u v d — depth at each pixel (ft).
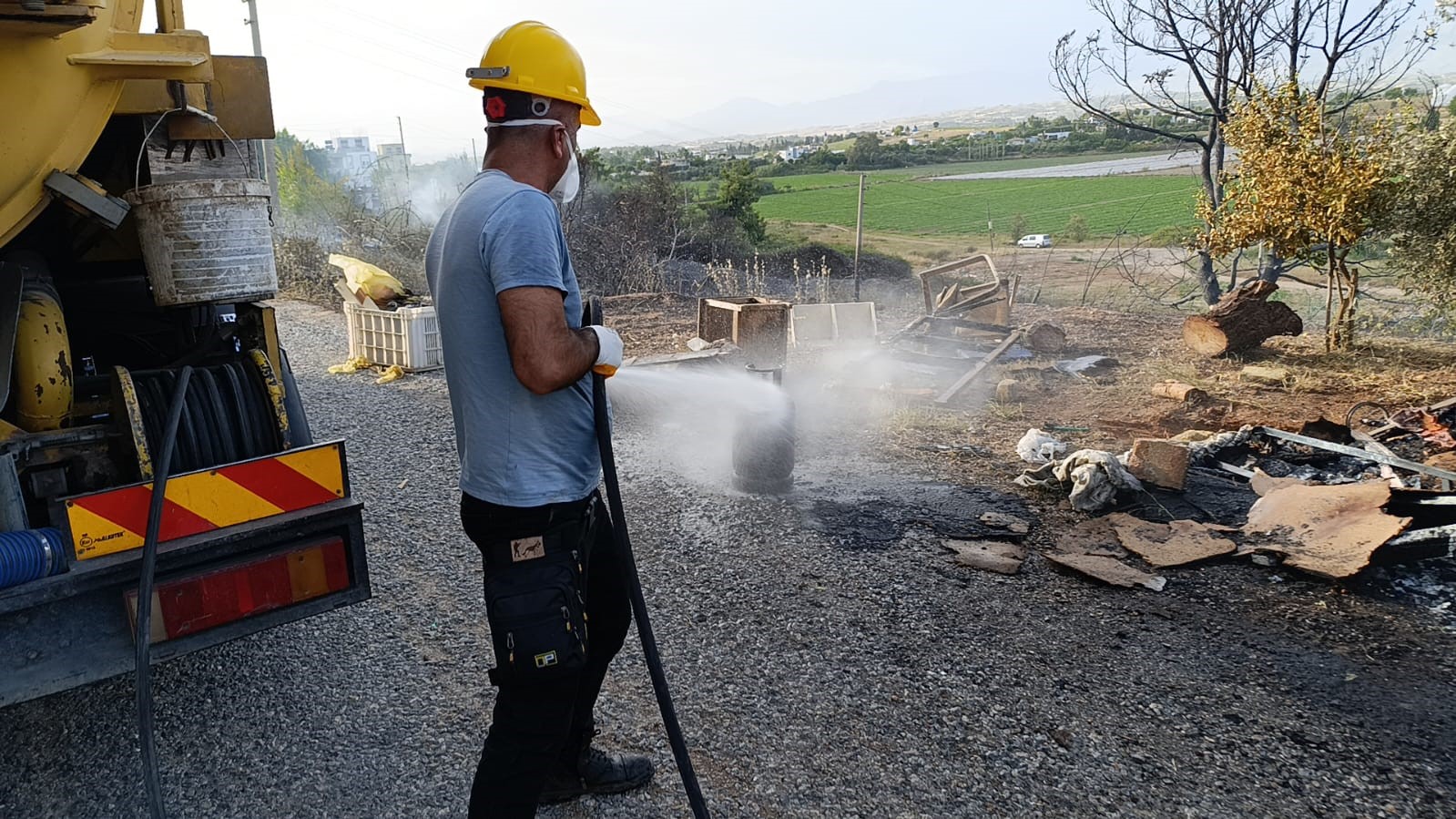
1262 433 20.71
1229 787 9.58
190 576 8.86
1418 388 27.58
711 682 11.42
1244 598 13.97
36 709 10.82
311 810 9.04
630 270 53.67
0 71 8.50
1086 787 9.53
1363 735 10.52
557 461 7.15
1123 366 31.83
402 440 22.11
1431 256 32.07
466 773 9.63
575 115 7.33
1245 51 52.11
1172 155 60.70
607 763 9.21
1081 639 12.70
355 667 11.78
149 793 7.61
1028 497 18.29
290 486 9.57
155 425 9.86
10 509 8.64
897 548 15.74
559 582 7.08
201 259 10.12
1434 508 15.67
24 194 8.88
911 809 9.16
